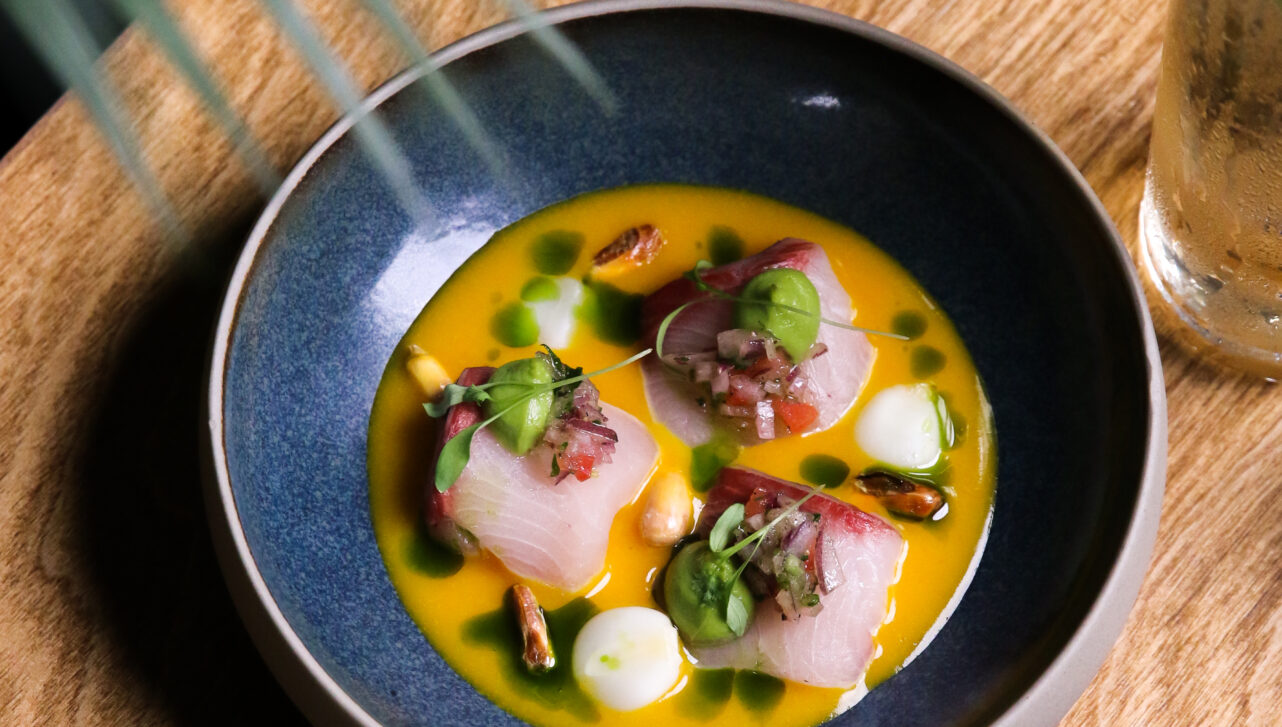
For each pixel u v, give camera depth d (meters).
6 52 0.70
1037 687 0.50
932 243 0.58
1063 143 0.59
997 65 0.60
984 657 0.53
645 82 0.57
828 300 0.56
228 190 0.58
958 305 0.57
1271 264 0.54
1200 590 0.54
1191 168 0.54
